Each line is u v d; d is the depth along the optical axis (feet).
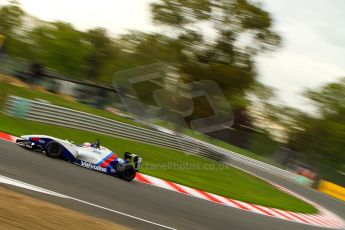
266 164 103.71
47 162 33.06
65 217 19.66
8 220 16.83
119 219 23.39
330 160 151.23
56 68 132.57
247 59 111.65
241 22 109.40
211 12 109.50
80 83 90.84
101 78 123.03
